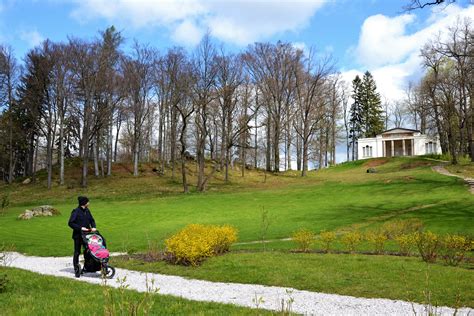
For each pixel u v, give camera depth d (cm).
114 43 5088
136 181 5019
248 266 1189
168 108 5678
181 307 749
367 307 789
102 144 5744
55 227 2548
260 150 7594
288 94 5922
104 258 1108
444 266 1130
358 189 3872
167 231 2222
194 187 4712
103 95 4900
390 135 7975
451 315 727
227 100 4941
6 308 722
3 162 6431
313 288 953
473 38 2927
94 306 730
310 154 7862
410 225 1961
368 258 1273
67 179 5209
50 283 978
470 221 2106
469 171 4534
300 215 2700
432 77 5453
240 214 2891
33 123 5322
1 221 2884
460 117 5181
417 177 4350
